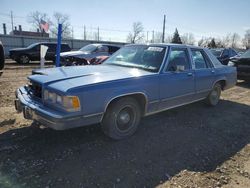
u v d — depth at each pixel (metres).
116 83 3.63
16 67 14.83
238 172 3.29
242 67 9.60
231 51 15.12
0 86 8.01
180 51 5.00
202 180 3.04
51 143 3.74
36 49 18.06
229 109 6.27
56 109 3.29
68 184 2.80
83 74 3.79
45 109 3.32
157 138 4.16
